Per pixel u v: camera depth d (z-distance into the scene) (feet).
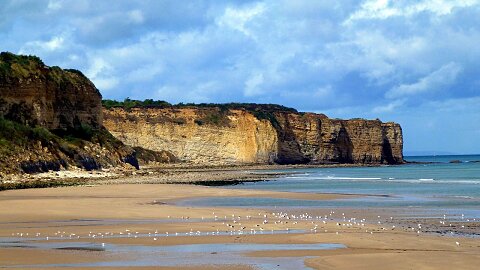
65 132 339.77
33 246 84.17
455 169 478.18
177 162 559.79
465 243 84.12
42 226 106.73
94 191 202.90
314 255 75.51
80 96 359.05
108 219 117.70
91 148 328.29
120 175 315.37
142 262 71.26
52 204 148.56
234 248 81.61
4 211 131.95
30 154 275.59
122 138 558.15
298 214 127.75
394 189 219.82
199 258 73.87
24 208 138.51
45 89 330.54
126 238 91.30
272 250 79.66
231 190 212.02
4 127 280.10
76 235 94.79
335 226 104.37
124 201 162.81
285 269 66.59
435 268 65.87
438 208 139.33
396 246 81.97
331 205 152.05
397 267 66.64
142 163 516.73
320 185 256.93
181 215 124.57
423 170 461.37
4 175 250.37
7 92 309.01
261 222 111.14
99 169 320.29
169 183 270.26
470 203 152.15
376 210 135.95
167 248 81.92
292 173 414.00
